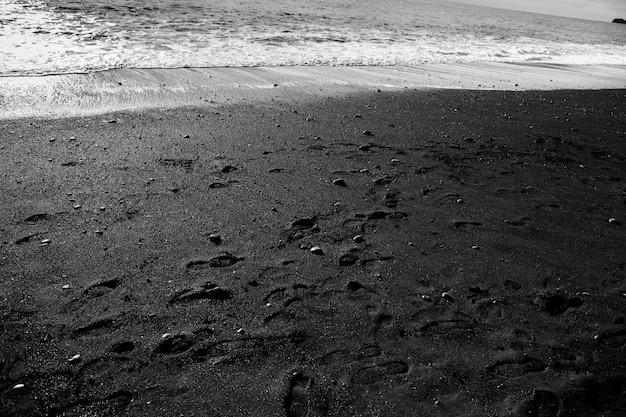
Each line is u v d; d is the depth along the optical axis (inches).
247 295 96.6
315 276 104.4
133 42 366.9
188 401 71.9
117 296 93.4
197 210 128.2
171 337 84.3
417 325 91.6
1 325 83.7
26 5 506.3
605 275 111.2
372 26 674.2
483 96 303.6
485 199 148.8
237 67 323.0
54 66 273.6
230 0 817.5
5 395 70.6
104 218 120.3
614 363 84.0
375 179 157.9
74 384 73.5
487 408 73.6
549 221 136.5
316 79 311.9
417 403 73.9
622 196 158.2
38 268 99.4
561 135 229.9
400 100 274.1
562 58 552.1
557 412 73.3
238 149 175.3
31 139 167.5
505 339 88.9
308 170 160.9
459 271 109.5
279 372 78.5
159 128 191.5
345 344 85.7
